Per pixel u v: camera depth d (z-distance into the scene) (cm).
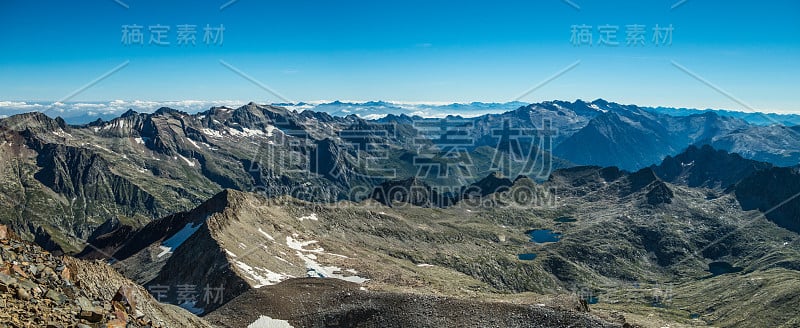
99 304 3741
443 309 10794
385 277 17212
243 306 11488
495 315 10431
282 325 10831
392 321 10588
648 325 14900
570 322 9931
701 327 16388
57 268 3778
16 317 3005
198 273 15100
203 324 8194
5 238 3725
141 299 6250
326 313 11144
